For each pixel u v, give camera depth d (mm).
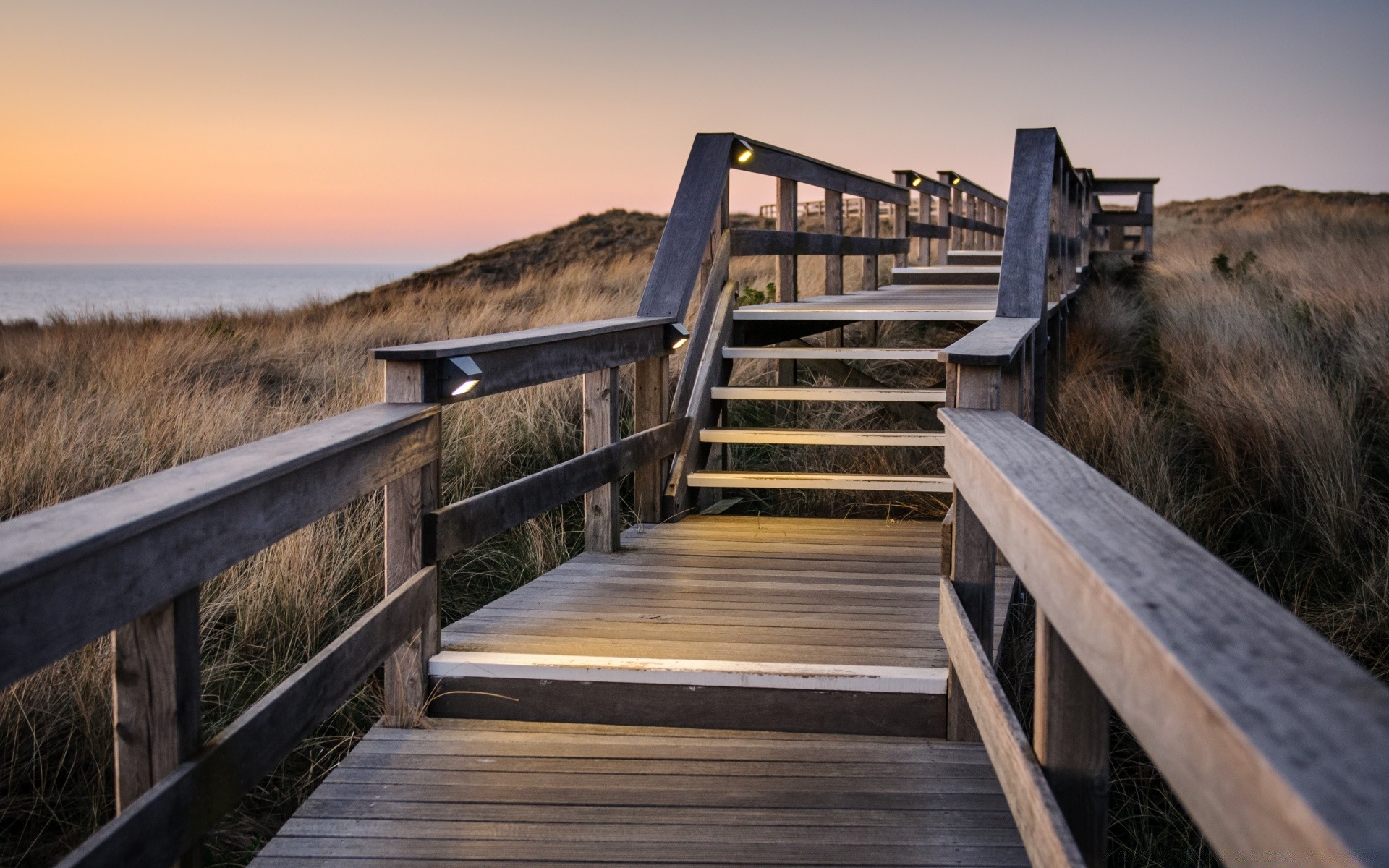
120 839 1456
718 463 5273
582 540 4727
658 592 3463
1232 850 742
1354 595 4039
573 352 3494
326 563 3830
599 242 29453
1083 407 5945
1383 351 6492
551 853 2084
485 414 5672
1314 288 9188
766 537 4246
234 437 5301
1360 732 711
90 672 2902
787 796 2303
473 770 2432
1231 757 735
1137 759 3004
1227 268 11031
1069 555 1210
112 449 5023
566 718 2705
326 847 2117
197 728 1684
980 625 2373
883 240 8141
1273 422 5352
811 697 2617
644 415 4477
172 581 1565
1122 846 2693
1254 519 4824
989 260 11797
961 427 2166
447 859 2068
